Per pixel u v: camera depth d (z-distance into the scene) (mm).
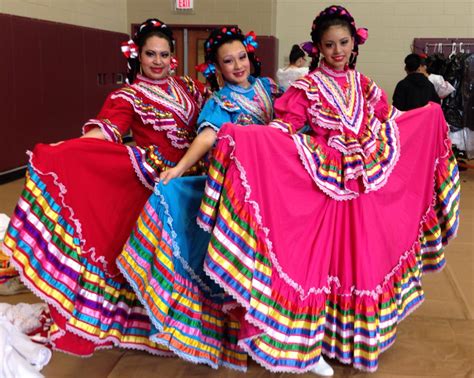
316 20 2398
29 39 6652
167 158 2635
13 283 3299
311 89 2316
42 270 2297
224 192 2145
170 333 2346
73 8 7832
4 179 6293
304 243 2309
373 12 8867
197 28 9109
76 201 2354
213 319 2475
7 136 6328
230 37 2408
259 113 2459
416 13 8758
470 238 4527
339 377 2451
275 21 9117
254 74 2674
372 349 2377
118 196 2438
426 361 2602
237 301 2168
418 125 2547
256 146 2150
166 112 2623
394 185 2461
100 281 2447
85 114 8109
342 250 2367
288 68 7031
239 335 2305
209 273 2125
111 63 8906
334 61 2371
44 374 2473
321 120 2299
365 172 2283
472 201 5785
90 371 2508
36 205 2279
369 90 2486
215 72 2535
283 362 2318
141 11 9367
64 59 7477
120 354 2670
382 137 2434
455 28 8695
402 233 2518
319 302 2359
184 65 9273
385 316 2463
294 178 2238
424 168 2580
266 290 2209
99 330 2449
